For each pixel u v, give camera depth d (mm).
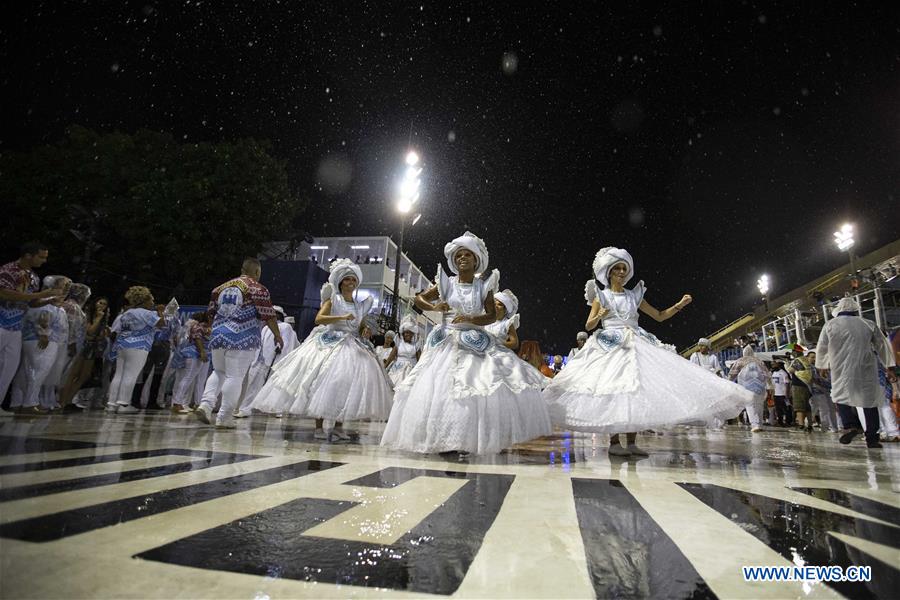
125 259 18766
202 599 962
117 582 1029
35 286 5746
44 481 2021
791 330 24312
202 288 19594
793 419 12656
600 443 5535
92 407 8555
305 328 18969
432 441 3514
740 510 1958
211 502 1787
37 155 19234
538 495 2188
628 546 1440
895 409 8523
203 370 8797
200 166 19641
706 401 3938
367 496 2029
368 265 29062
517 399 3760
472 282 4203
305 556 1253
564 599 1042
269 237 20953
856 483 2758
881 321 16578
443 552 1334
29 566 1100
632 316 4582
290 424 6719
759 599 1066
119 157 19453
